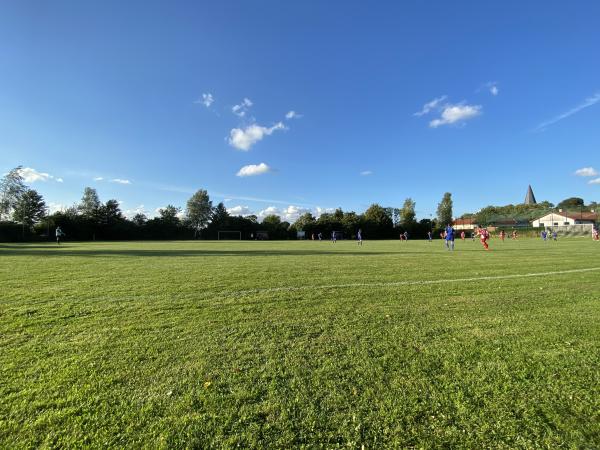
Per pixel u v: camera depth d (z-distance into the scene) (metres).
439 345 4.78
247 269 13.43
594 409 3.20
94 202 93.44
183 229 95.31
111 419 3.01
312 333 5.29
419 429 2.91
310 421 3.00
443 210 121.94
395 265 15.01
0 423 2.94
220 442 2.73
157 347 4.68
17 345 4.75
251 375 3.84
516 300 7.64
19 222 69.75
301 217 110.94
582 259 17.44
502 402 3.31
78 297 7.85
